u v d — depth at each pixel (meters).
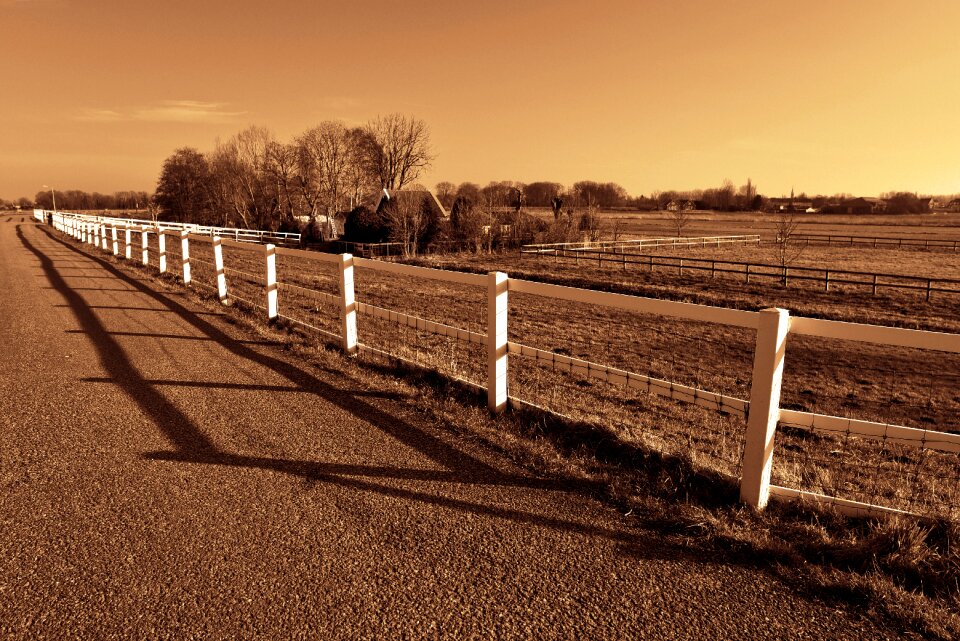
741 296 22.97
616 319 17.28
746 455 3.40
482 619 2.44
